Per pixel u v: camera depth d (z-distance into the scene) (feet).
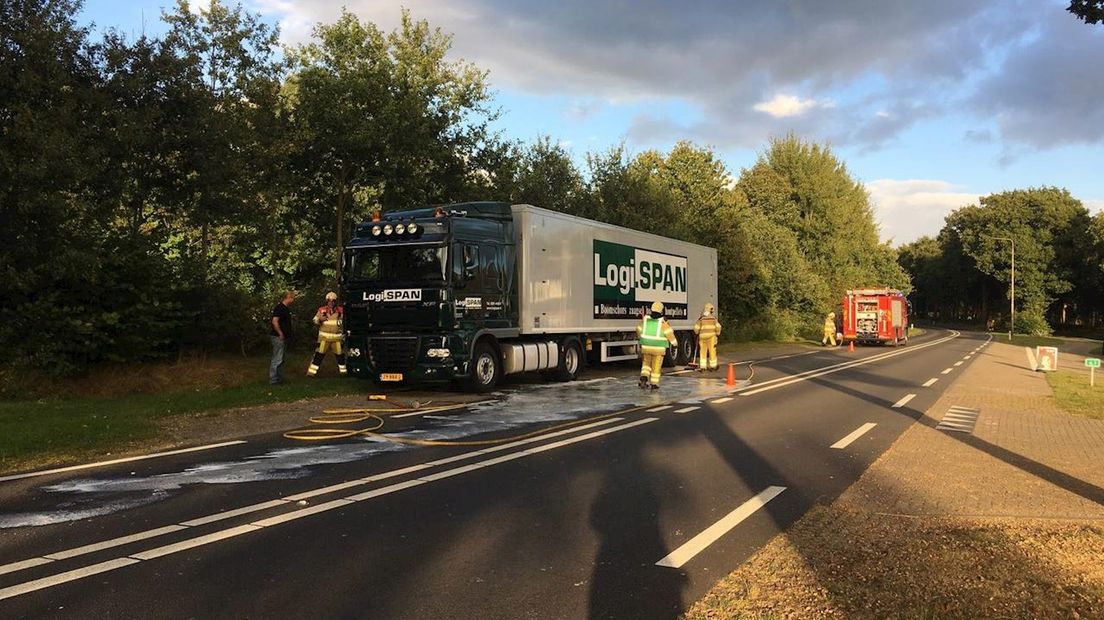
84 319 43.60
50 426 30.91
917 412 39.86
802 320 150.92
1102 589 14.08
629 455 27.35
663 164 133.59
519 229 50.57
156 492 21.67
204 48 54.24
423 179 71.87
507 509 19.98
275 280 70.03
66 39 43.34
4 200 38.47
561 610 13.28
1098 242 227.81
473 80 77.92
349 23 69.21
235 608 13.30
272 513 19.43
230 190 52.90
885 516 19.36
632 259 63.72
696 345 75.66
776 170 188.03
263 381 49.06
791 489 22.38
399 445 29.17
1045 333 224.12
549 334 54.39
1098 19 21.08
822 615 12.91
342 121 62.95
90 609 13.20
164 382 45.83
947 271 317.42
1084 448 29.40
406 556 16.17
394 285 44.57
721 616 12.93
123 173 47.16
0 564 15.51
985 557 15.96
